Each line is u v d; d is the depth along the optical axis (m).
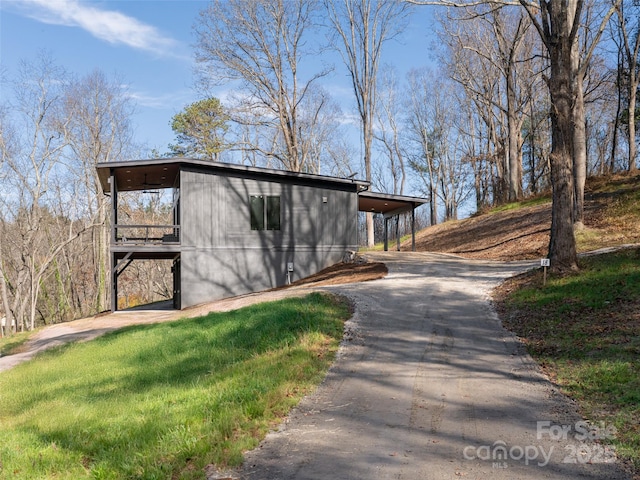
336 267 22.27
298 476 4.86
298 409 6.84
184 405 6.96
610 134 50.19
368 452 5.41
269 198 22.20
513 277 15.34
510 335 10.20
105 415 7.06
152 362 10.59
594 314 10.37
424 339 10.34
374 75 38.31
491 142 48.62
